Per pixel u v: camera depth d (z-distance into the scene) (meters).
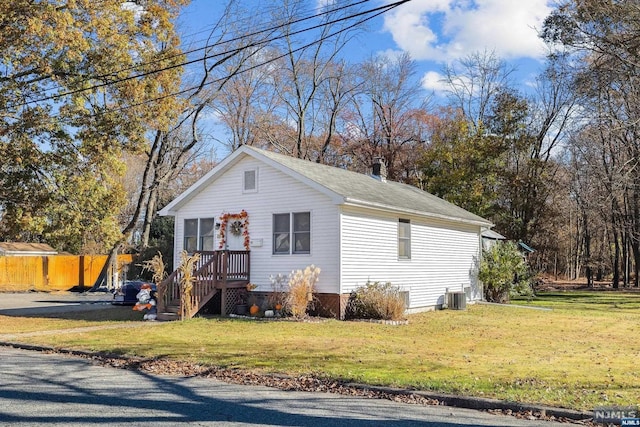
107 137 21.62
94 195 22.00
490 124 37.38
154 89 22.95
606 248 52.81
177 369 9.22
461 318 17.97
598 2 21.16
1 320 16.66
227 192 19.22
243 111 40.50
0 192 20.47
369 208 17.72
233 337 12.67
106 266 32.62
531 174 37.31
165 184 45.41
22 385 7.91
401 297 17.77
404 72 45.56
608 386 7.76
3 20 18.12
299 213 17.55
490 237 29.30
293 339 12.38
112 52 21.06
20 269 34.69
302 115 40.91
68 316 17.80
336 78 42.91
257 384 8.16
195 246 19.88
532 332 14.45
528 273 28.55
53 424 5.88
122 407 6.68
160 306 16.94
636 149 26.08
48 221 21.44
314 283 16.92
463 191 36.09
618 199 36.97
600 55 23.88
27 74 20.06
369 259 17.80
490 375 8.51
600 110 26.03
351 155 45.19
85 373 8.89
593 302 27.20
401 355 10.38
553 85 38.47
